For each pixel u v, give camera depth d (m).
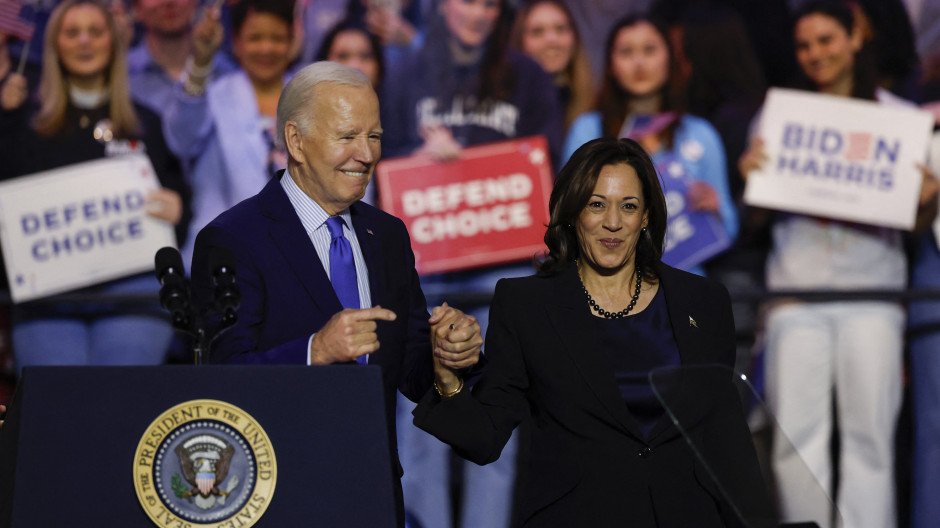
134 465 4.91
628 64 13.25
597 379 6.59
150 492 4.90
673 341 6.86
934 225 13.38
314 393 5.15
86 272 12.76
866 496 12.88
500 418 6.72
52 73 12.73
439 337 6.27
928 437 12.97
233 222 6.68
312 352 5.77
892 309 13.23
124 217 12.84
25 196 12.67
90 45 12.74
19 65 12.69
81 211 12.77
